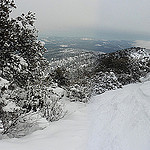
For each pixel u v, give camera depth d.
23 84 4.59
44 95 5.01
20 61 3.94
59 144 2.68
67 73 10.33
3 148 2.16
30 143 2.59
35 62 4.95
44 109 5.11
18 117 3.82
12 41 3.88
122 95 9.06
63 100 7.75
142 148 2.84
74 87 8.34
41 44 5.12
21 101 4.27
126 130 3.71
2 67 3.79
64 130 3.54
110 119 4.70
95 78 13.76
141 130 3.62
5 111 3.33
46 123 3.79
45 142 2.69
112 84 13.83
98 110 6.05
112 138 3.29
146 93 8.76
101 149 2.81
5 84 3.37
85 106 7.36
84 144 2.89
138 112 5.16
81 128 3.80
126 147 2.90
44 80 5.36
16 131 3.59
